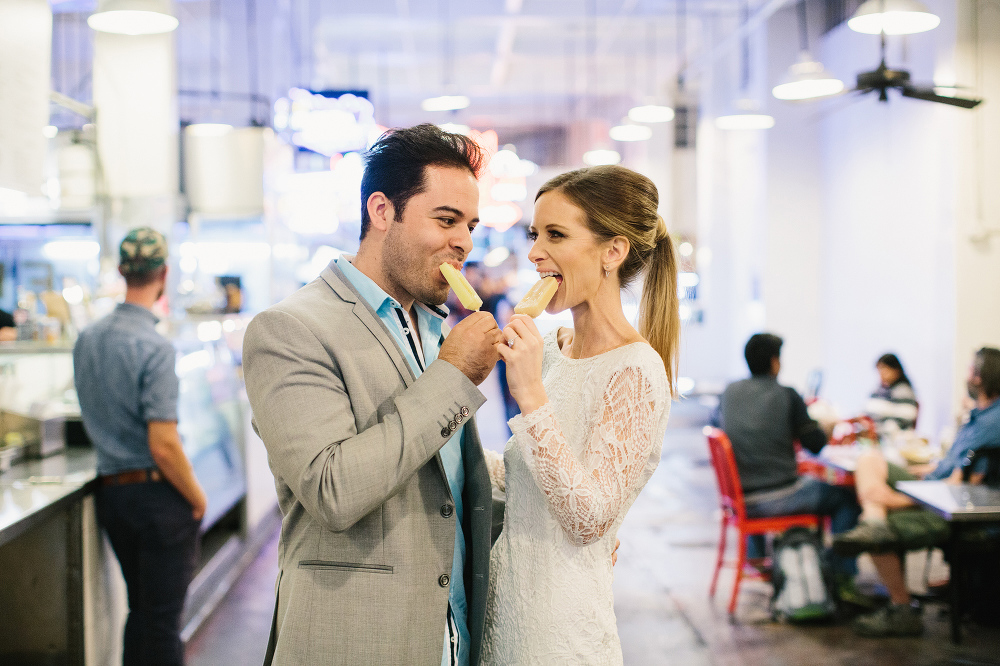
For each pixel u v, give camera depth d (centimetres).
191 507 304
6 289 530
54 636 295
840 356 925
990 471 389
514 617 156
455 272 150
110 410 294
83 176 551
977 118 655
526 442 142
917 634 392
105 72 551
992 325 666
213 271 619
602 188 157
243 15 802
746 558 482
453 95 1209
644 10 1098
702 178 1291
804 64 555
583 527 141
